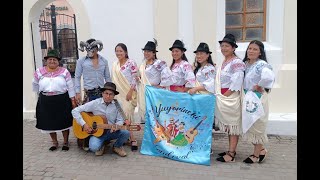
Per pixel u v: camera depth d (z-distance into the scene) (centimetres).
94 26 650
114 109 474
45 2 675
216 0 598
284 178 399
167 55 617
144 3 627
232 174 412
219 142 539
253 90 422
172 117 469
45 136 577
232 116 439
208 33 606
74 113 464
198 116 454
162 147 469
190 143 456
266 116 427
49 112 486
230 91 438
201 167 434
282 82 587
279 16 584
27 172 419
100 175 411
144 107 512
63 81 492
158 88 483
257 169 427
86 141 493
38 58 706
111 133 468
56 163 450
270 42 601
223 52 446
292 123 558
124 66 510
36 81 498
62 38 894
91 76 506
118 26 642
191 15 606
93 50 496
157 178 401
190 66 480
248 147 512
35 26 693
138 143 531
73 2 649
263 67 411
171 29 610
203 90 463
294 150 497
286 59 585
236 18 618
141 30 635
